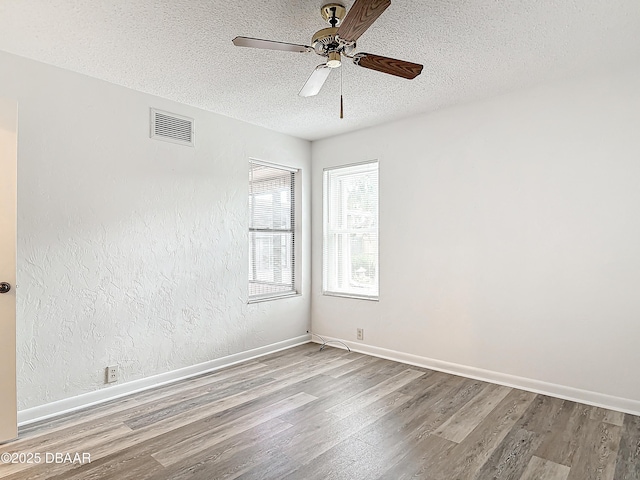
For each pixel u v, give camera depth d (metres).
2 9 2.09
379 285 4.14
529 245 3.21
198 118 3.64
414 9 2.11
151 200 3.30
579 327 2.99
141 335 3.24
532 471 2.08
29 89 2.66
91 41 2.45
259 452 2.27
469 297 3.53
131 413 2.79
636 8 2.09
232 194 3.93
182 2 2.05
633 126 2.78
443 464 2.15
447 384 3.34
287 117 3.89
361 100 3.46
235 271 3.95
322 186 4.68
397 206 4.00
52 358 2.76
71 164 2.85
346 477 2.03
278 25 2.29
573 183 3.02
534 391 3.17
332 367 3.80
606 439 2.41
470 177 3.52
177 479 2.01
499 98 3.36
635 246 2.77
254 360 4.03
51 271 2.76
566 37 2.40
